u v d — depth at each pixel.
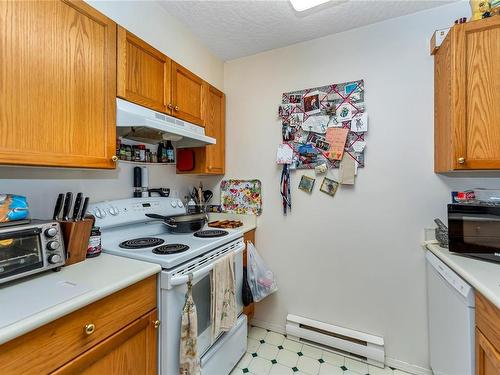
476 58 1.18
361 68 1.71
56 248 0.93
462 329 1.03
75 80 0.98
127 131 1.42
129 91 1.23
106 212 1.35
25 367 0.62
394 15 1.60
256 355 1.70
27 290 0.79
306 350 1.76
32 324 0.62
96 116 1.06
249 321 2.01
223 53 2.09
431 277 1.45
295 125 1.90
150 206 1.60
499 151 1.14
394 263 1.62
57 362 0.69
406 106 1.59
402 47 1.60
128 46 1.23
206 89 1.87
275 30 1.78
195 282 1.21
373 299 1.68
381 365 1.60
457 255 1.23
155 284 1.06
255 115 2.07
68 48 0.96
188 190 2.10
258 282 1.84
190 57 1.84
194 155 1.92
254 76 2.09
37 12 0.86
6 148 0.78
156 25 1.58
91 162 1.04
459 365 1.06
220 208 2.18
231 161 2.16
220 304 1.33
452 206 1.22
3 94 0.78
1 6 0.77
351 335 1.68
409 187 1.58
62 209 1.21
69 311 0.70
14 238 0.81
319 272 1.84
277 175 1.99
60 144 0.93
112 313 0.86
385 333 1.64
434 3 1.50
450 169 1.25
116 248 1.25
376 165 1.66
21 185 1.09
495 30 1.14
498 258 1.10
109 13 1.32
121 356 0.89
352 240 1.74
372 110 1.67
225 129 2.18
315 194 1.85
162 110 1.45
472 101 1.18
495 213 1.11
